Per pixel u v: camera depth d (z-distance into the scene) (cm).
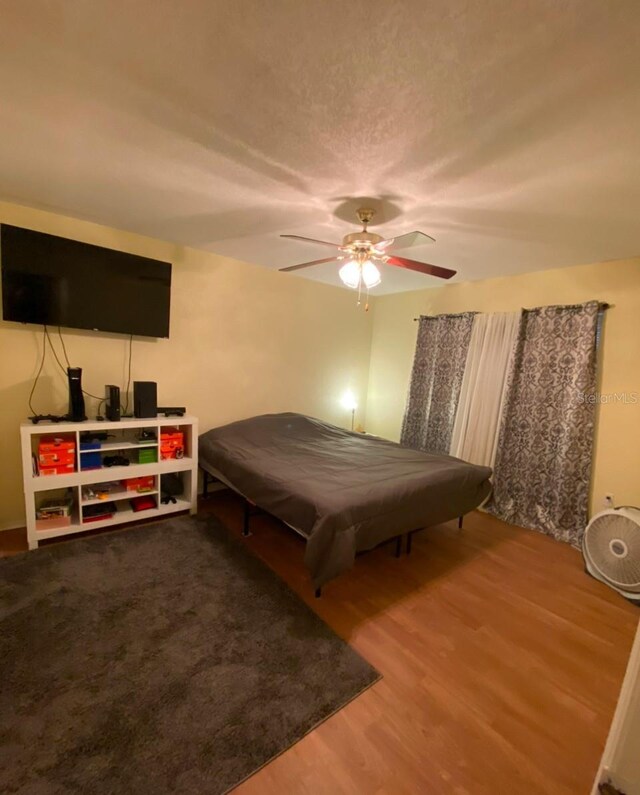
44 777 116
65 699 141
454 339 390
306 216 237
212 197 215
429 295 428
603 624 205
